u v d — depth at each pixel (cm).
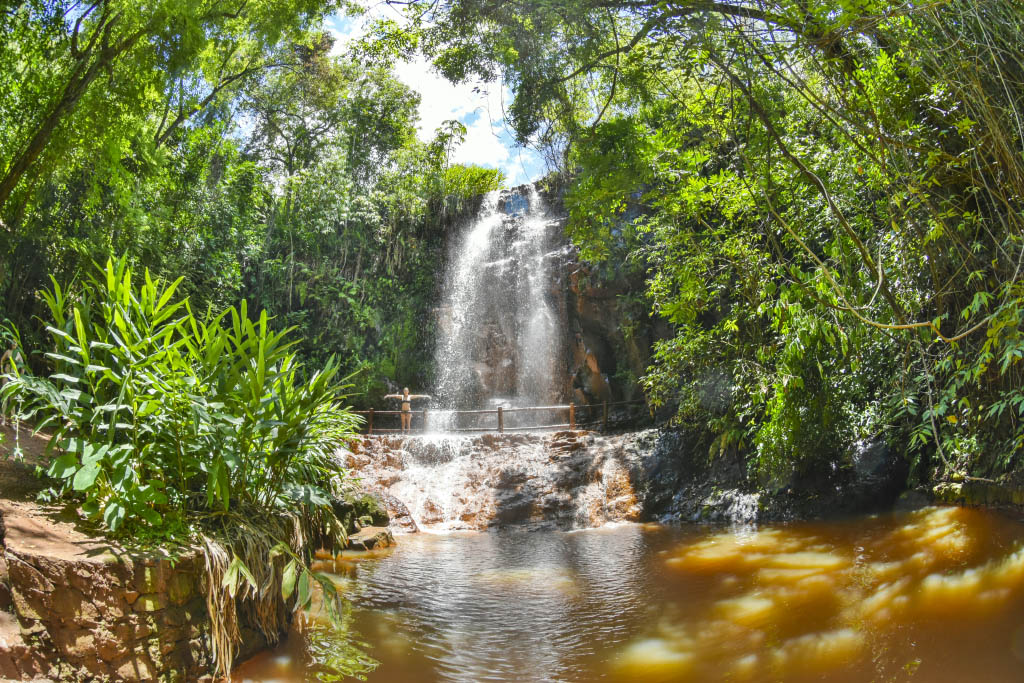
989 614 462
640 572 685
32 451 541
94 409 411
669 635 500
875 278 620
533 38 453
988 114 371
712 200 784
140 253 1073
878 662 418
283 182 1770
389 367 1666
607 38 464
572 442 1156
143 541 391
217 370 435
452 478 1075
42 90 588
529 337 1586
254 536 433
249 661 430
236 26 771
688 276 843
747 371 880
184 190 1271
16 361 439
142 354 417
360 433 1179
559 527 959
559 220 1641
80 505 437
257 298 1622
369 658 457
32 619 352
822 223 689
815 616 511
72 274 881
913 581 552
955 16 369
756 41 426
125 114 641
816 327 672
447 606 587
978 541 617
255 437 448
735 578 634
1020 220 423
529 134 487
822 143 667
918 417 793
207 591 389
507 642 497
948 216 473
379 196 1809
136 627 361
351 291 1678
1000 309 414
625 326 1379
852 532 762
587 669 445
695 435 1073
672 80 543
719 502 947
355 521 902
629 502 994
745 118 593
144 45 596
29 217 817
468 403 1648
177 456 429
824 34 384
